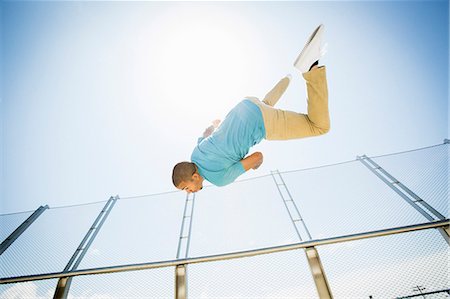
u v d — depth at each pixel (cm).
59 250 273
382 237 210
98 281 221
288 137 159
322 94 144
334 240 208
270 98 179
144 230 289
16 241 282
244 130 153
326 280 189
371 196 274
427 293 181
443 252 195
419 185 269
